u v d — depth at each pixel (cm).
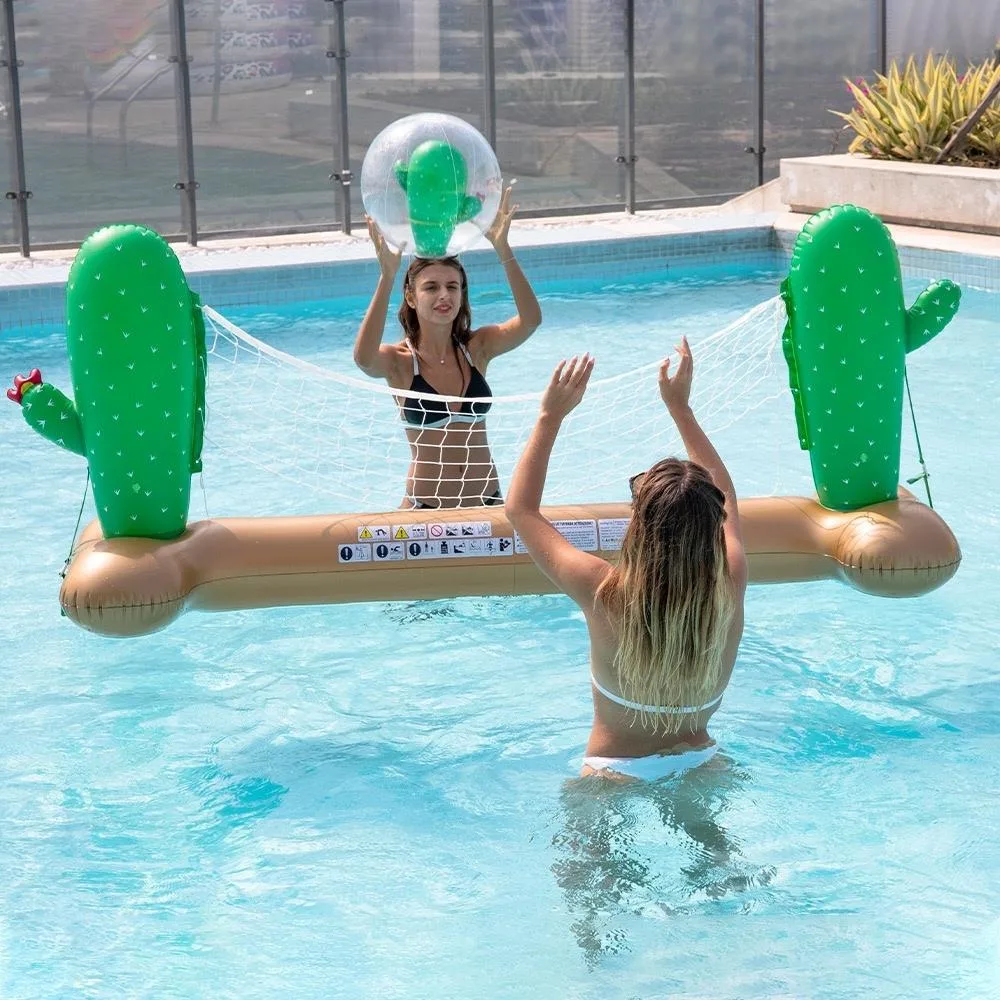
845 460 469
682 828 309
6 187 1090
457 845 327
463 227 483
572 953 281
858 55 1313
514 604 496
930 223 1104
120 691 425
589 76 1233
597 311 993
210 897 312
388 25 1166
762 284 1090
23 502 608
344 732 395
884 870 308
